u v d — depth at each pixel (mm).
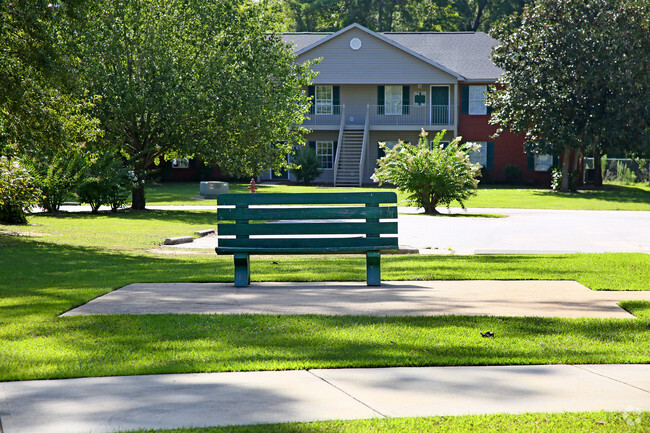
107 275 9391
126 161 25797
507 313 6617
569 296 7570
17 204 16953
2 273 9531
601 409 3867
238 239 8297
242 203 8305
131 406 3908
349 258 12266
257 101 24109
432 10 63938
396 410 3852
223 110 23688
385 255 12391
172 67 23500
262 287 8258
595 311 6723
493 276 8977
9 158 15680
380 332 5773
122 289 8062
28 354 5000
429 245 14305
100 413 3789
